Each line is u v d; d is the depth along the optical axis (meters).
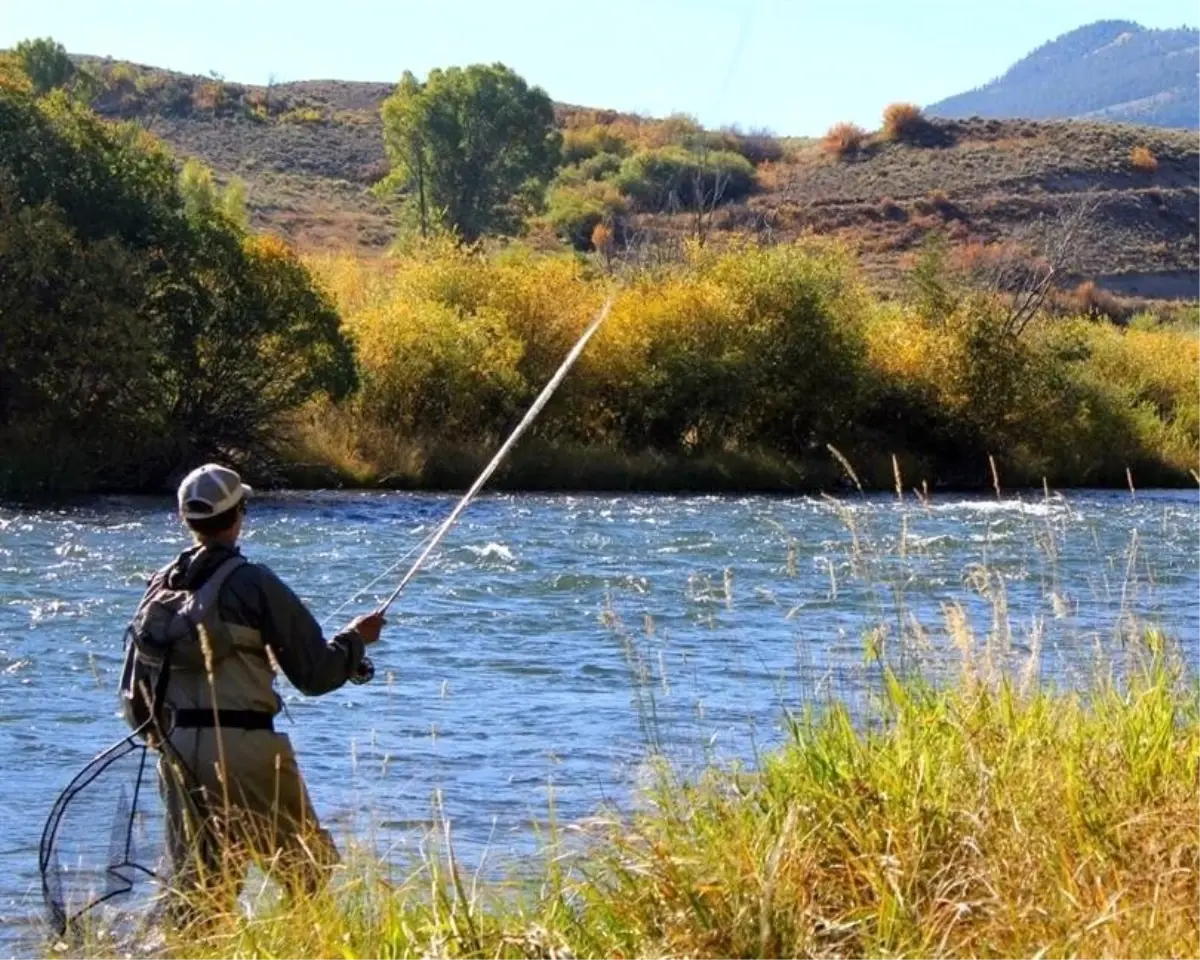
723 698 14.92
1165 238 113.81
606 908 6.35
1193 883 6.36
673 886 6.23
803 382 50.44
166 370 39.97
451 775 12.38
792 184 117.06
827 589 22.97
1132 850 6.51
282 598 7.35
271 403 41.16
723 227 100.25
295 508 36.16
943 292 54.72
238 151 123.19
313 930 6.09
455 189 102.94
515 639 19.09
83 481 38.06
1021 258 93.75
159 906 6.86
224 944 6.23
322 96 145.00
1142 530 33.53
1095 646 8.95
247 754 7.23
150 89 131.25
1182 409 58.84
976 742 7.20
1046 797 6.84
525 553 28.27
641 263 55.84
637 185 106.19
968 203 113.81
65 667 17.09
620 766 12.24
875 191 116.38
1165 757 7.41
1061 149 124.62
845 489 48.44
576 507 38.56
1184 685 9.23
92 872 7.11
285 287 40.97
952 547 28.92
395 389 45.91
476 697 15.48
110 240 38.25
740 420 50.19
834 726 8.02
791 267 51.47
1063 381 53.75
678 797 7.64
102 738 13.86
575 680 16.41
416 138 102.94
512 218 104.12
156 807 7.31
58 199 39.19
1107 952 5.60
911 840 6.52
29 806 11.62
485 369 46.38
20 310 37.75
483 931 6.04
